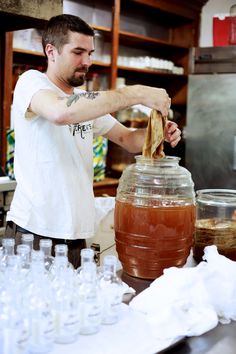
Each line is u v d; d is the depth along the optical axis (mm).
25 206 1890
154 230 1426
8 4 1905
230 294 1281
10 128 3160
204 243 1652
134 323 1209
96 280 1203
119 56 4379
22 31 3361
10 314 1026
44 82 1782
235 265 1324
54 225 1882
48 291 1126
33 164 1871
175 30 4926
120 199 1499
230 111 4082
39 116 1816
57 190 1868
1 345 1013
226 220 1722
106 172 4211
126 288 1390
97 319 1146
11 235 1942
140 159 1527
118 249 1542
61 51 1861
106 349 1077
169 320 1155
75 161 1920
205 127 4215
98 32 3961
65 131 1880
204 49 4293
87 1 3896
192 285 1246
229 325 1266
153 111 1577
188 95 4273
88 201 1973
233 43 4316
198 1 4680
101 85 4062
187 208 1464
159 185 1442
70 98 1546
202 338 1188
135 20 4562
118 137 2158
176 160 1543
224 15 4465
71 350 1068
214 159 4199
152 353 1075
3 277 1193
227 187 4172
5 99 3139
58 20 1872
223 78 4082
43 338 1044
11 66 3162
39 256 1251
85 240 2023
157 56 4914
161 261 1458
